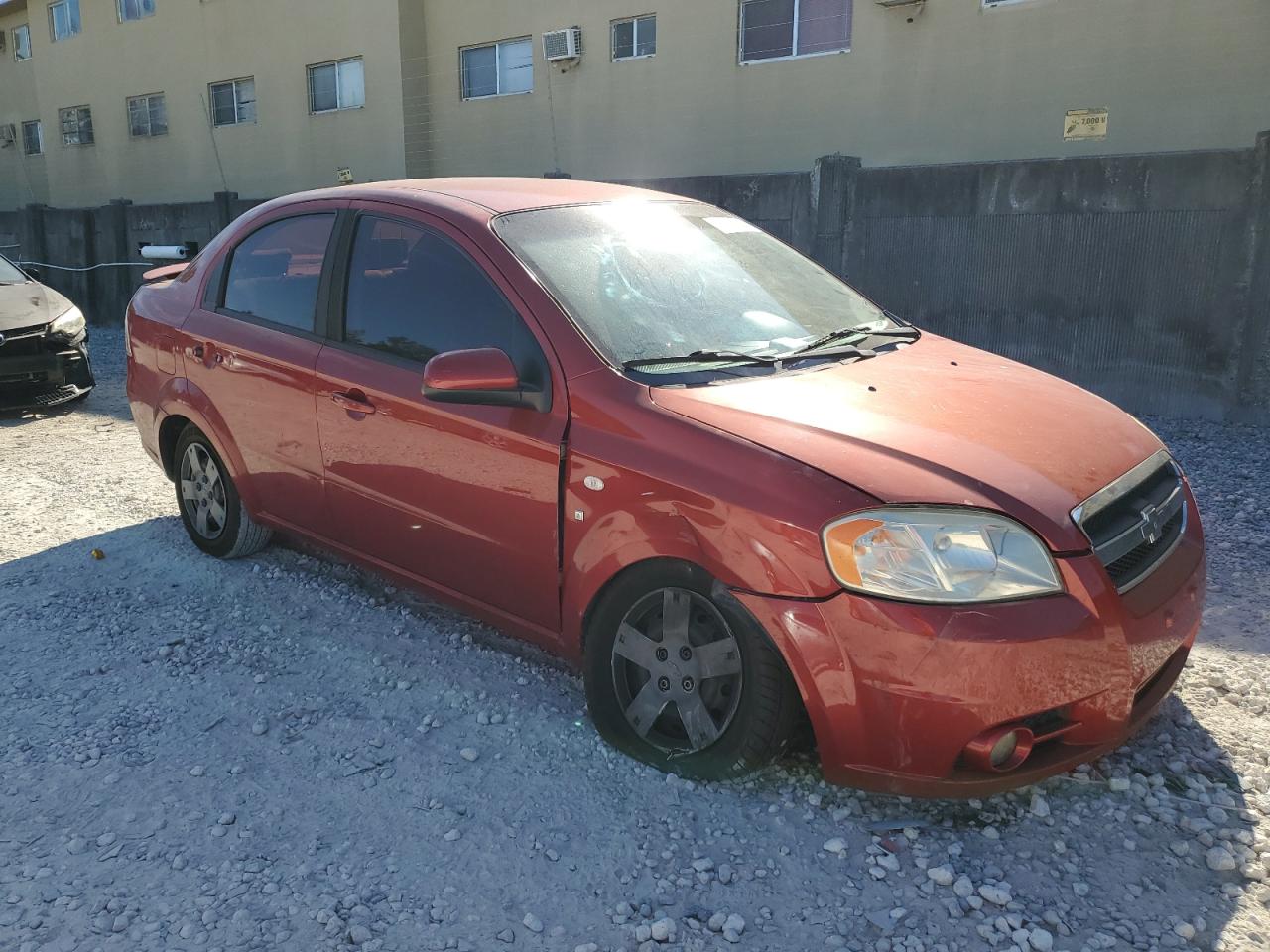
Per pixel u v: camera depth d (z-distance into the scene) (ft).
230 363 13.92
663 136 49.11
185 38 68.74
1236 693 11.19
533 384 10.31
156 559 15.92
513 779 9.82
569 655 10.62
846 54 42.91
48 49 79.56
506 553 10.73
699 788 9.53
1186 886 8.24
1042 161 27.07
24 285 28.73
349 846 8.90
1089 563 8.34
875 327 12.57
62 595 14.61
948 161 41.24
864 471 8.50
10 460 22.71
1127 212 26.20
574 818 9.21
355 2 58.34
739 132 46.68
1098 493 8.89
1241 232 24.75
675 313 11.12
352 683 11.82
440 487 11.23
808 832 8.96
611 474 9.54
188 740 10.65
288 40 62.49
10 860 8.77
